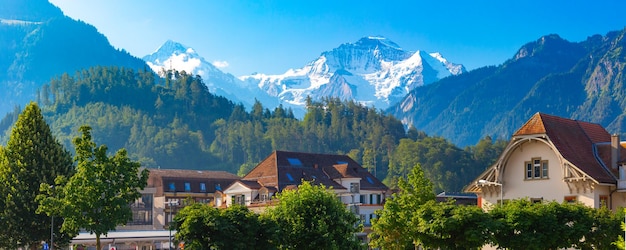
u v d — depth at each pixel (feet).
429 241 262.06
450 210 258.37
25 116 349.61
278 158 496.64
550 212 256.11
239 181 479.00
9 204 336.29
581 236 254.47
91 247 473.26
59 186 297.12
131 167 292.20
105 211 286.66
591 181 284.00
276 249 281.54
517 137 300.20
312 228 293.02
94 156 296.10
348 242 299.99
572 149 297.33
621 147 301.43
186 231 271.08
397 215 288.92
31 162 342.44
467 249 254.88
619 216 256.73
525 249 253.44
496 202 307.37
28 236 341.00
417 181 301.22
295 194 301.22
